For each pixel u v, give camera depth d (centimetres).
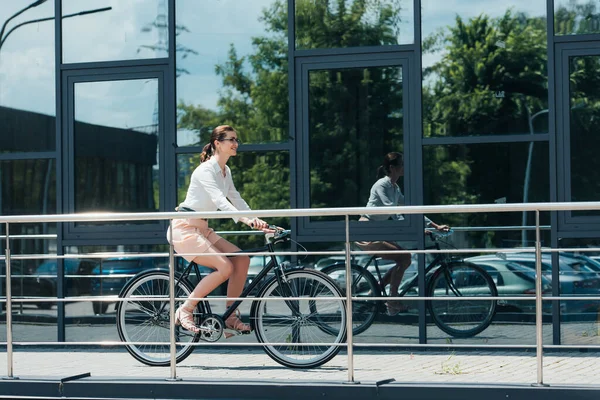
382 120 834
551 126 803
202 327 702
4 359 811
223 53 871
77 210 898
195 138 877
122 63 888
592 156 798
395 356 781
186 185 878
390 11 833
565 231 800
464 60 820
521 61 812
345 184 841
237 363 751
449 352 805
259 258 856
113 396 631
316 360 695
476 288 820
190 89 877
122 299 652
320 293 701
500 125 815
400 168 830
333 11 844
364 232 836
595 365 718
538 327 574
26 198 909
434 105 826
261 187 859
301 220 846
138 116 886
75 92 898
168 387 621
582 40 798
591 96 799
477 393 575
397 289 830
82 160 897
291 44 849
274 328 707
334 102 843
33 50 907
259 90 863
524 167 810
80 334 888
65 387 639
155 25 886
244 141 866
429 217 825
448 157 822
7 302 654
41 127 905
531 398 568
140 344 711
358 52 836
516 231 814
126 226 881
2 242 909
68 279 895
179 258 874
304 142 847
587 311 797
